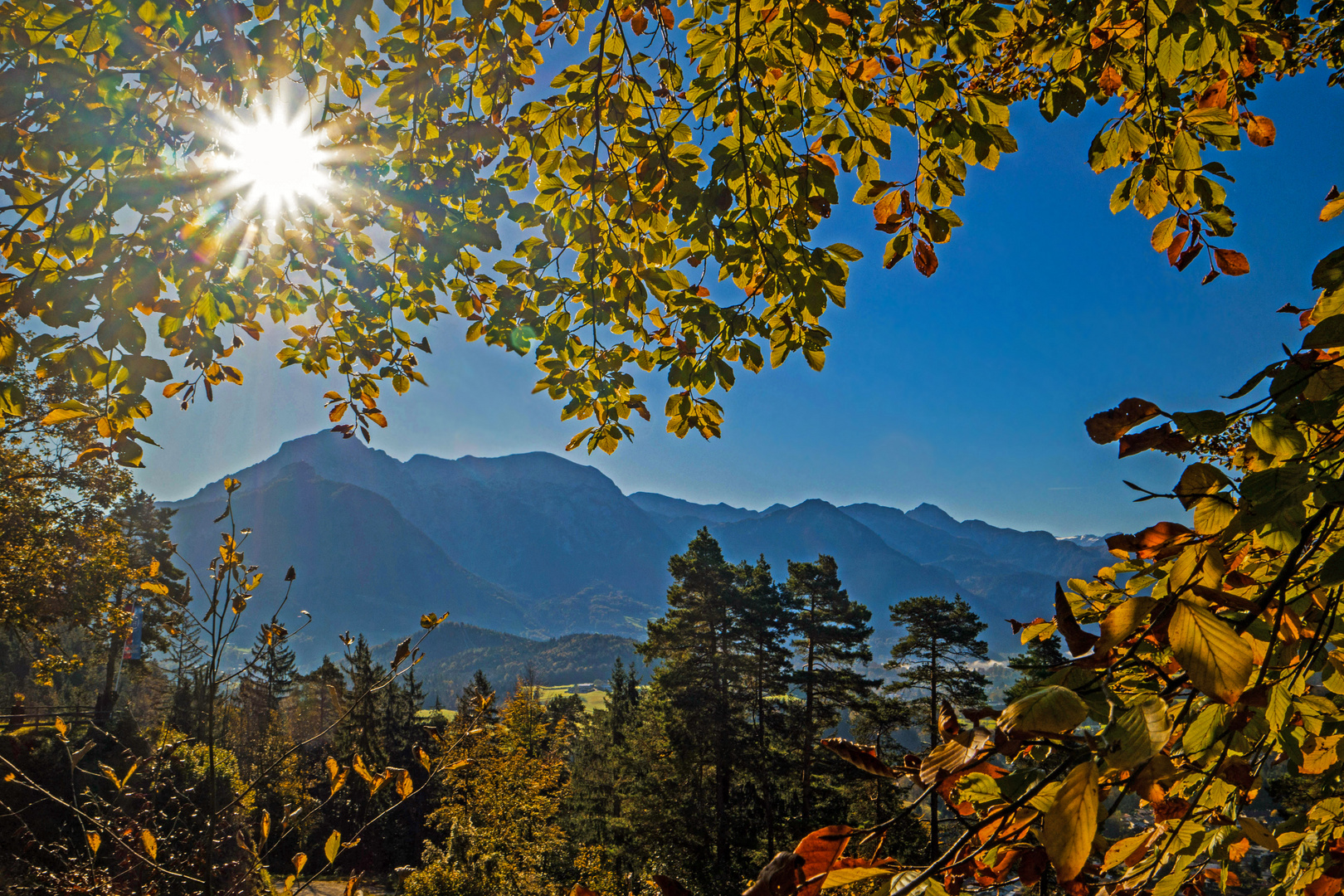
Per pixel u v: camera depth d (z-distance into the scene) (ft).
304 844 90.74
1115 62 7.12
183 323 6.82
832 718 94.63
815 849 2.57
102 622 45.65
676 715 94.63
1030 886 2.51
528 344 9.87
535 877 66.85
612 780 124.26
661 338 10.12
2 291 5.57
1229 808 3.64
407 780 10.69
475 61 8.80
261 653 11.14
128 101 6.27
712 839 89.04
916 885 2.35
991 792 2.92
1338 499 2.44
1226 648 2.17
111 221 6.91
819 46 6.95
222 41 6.31
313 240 9.17
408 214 8.63
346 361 10.76
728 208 7.18
